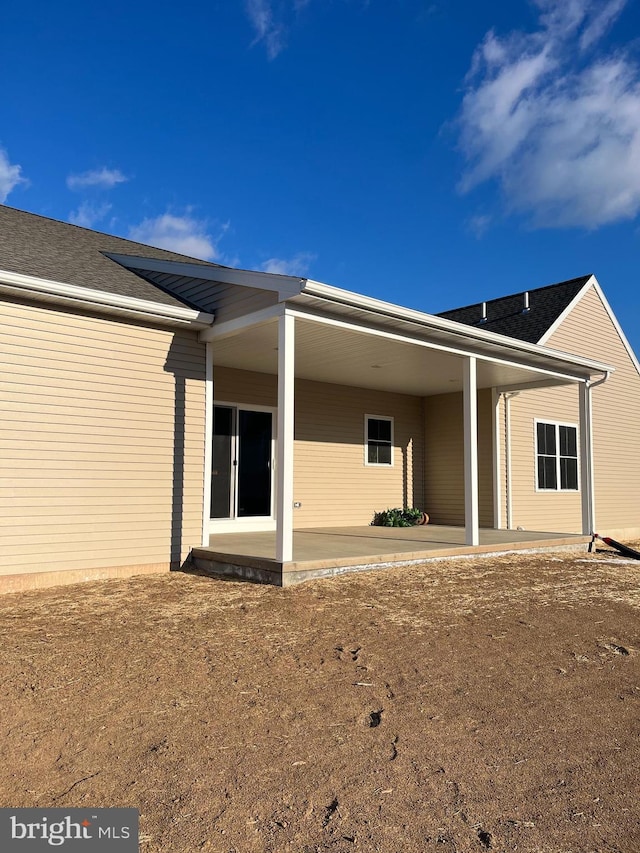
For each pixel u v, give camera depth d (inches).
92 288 283.0
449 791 104.6
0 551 257.6
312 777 108.7
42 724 128.2
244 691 149.3
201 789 104.0
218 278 309.7
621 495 614.5
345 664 170.9
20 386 266.1
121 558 292.5
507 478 498.9
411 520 510.0
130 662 167.5
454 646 190.5
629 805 101.0
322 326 299.7
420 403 554.9
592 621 228.2
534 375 440.5
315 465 472.1
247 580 279.6
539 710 142.7
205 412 326.3
